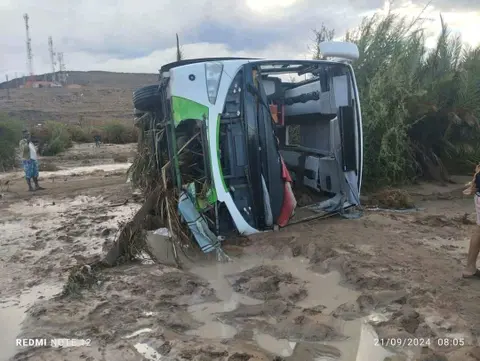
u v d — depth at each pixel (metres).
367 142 10.63
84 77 149.00
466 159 11.98
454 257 6.12
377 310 4.80
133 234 6.76
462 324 4.37
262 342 4.36
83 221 9.40
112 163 22.19
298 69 8.23
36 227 9.09
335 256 6.14
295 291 5.28
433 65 12.09
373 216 8.21
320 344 4.25
